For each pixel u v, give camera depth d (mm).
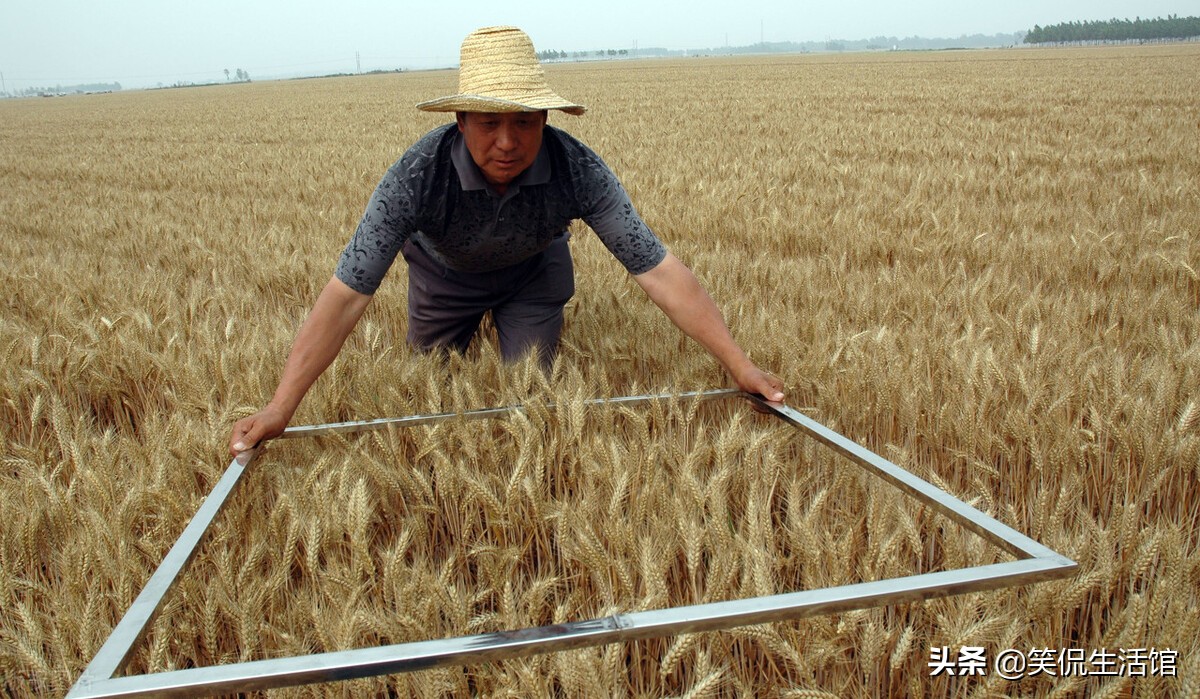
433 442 2262
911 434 2518
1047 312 3461
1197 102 17266
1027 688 1676
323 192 8375
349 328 2400
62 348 3227
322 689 1537
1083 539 1812
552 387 2631
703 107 20375
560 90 32562
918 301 3545
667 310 2531
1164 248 4570
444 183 2463
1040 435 2375
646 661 1808
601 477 2117
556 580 1821
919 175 7531
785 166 8766
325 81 79625
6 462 2350
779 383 2492
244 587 1839
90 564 1829
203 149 15180
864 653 1591
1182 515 2209
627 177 7918
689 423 2490
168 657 1702
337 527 1966
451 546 2264
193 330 3428
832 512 2182
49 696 1639
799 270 4234
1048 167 8719
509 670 1565
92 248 6172
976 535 1949
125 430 3018
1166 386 2451
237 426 2195
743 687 1619
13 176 12516
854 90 25328
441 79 57406
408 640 1621
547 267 3090
